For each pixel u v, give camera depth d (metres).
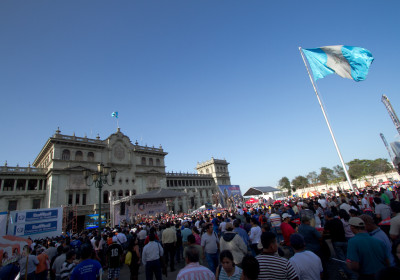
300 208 14.33
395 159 16.30
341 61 16.27
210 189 82.81
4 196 42.16
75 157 48.81
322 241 7.08
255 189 34.81
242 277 3.84
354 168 102.25
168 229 12.53
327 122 17.81
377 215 9.60
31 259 10.46
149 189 59.09
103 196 49.81
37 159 57.50
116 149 56.06
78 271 6.33
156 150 65.31
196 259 4.82
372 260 4.55
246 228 12.56
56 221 26.38
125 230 17.08
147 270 8.81
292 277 4.15
